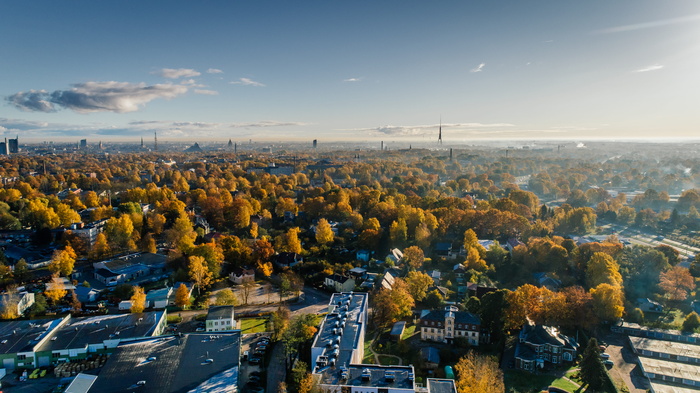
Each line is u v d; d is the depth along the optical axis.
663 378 161.12
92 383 142.88
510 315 187.00
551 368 165.50
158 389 138.25
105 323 186.75
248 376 156.62
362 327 170.75
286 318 188.38
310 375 139.88
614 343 186.62
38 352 165.25
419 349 174.00
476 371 145.00
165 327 195.12
